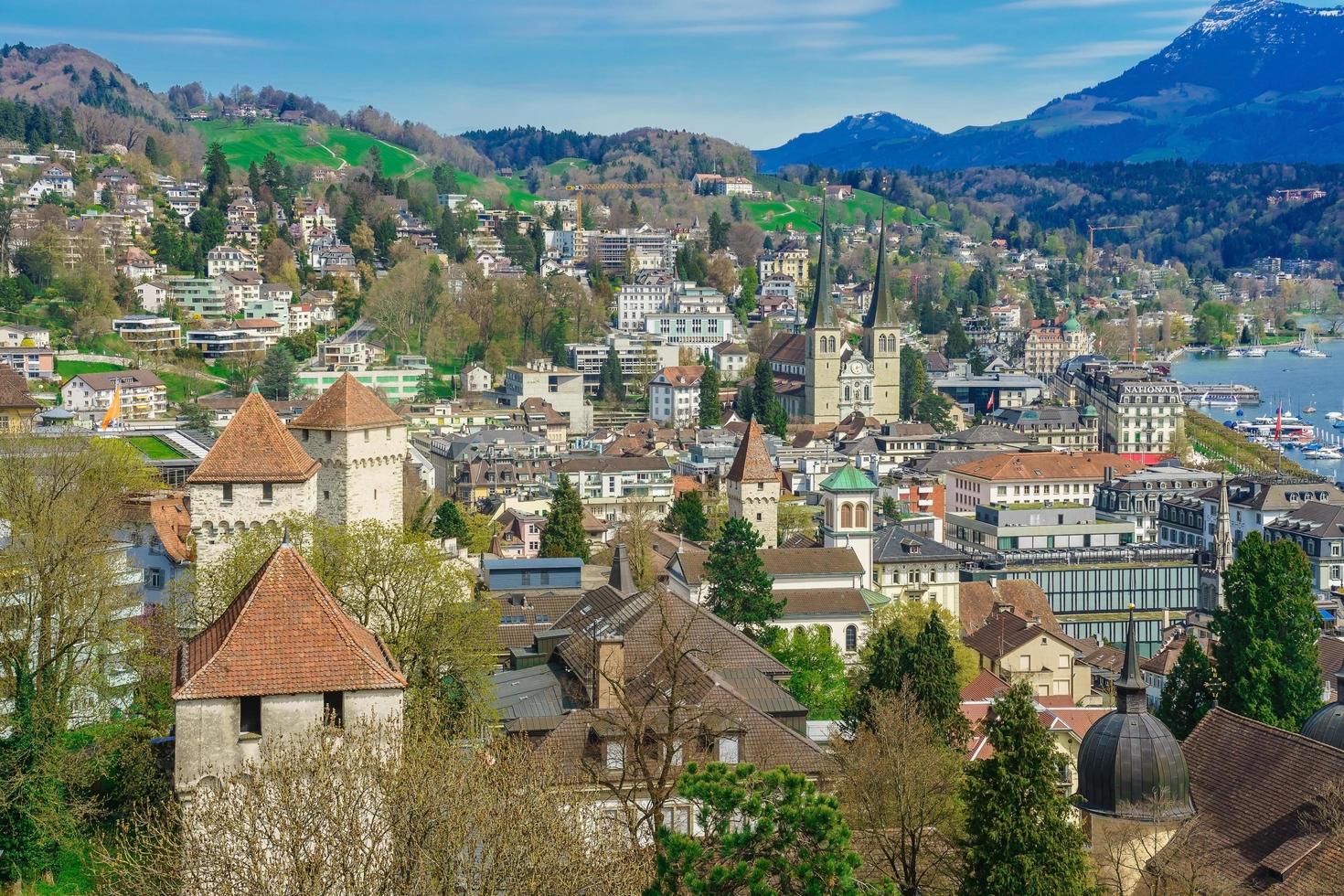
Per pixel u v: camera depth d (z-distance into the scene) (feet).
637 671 391.86
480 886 229.04
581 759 318.65
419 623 400.47
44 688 342.64
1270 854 280.92
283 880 215.10
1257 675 435.12
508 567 629.51
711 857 232.32
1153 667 634.02
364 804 225.76
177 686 234.79
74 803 322.34
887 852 310.04
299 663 235.61
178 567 511.81
